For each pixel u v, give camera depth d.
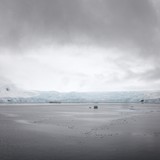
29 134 32.91
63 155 20.92
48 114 86.94
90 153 21.70
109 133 33.91
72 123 49.25
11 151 22.06
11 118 65.62
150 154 21.36
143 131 35.84
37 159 19.53
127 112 100.50
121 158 20.03
